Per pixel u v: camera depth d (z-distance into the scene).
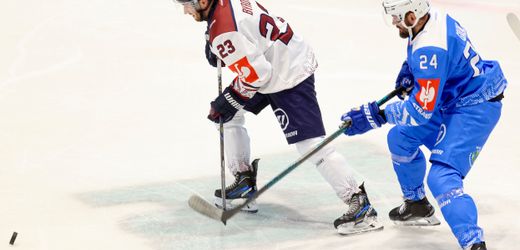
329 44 25.67
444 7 30.31
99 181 15.67
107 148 17.50
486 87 11.90
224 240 13.07
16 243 12.85
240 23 12.33
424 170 13.17
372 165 16.41
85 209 14.33
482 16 29.23
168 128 18.86
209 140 18.12
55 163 16.58
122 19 28.34
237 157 14.24
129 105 20.38
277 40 12.85
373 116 12.33
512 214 14.03
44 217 13.94
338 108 20.09
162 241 13.02
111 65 23.47
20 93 20.97
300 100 13.07
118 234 13.30
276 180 12.42
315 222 13.82
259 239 13.12
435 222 13.54
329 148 13.12
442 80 11.48
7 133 18.19
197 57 24.45
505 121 19.19
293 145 17.80
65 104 20.30
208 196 14.98
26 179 15.67
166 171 16.28
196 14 12.52
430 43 11.41
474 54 11.91
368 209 13.24
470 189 15.18
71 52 24.62
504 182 15.55
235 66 12.52
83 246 12.80
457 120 11.89
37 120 19.09
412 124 11.96
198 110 20.12
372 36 26.66
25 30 26.72
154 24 27.80
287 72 12.95
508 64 23.77
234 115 13.38
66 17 28.39
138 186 15.47
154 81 22.23
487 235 13.20
